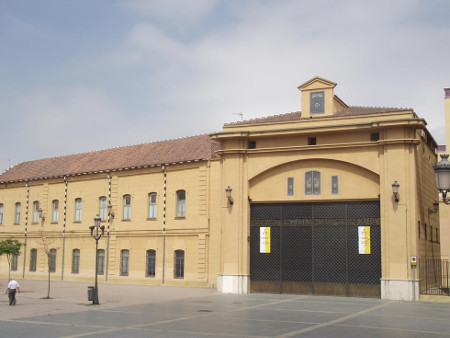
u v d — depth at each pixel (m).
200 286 37.84
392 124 30.34
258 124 34.31
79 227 46.00
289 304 27.39
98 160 47.44
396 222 30.12
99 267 44.16
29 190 50.84
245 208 34.00
